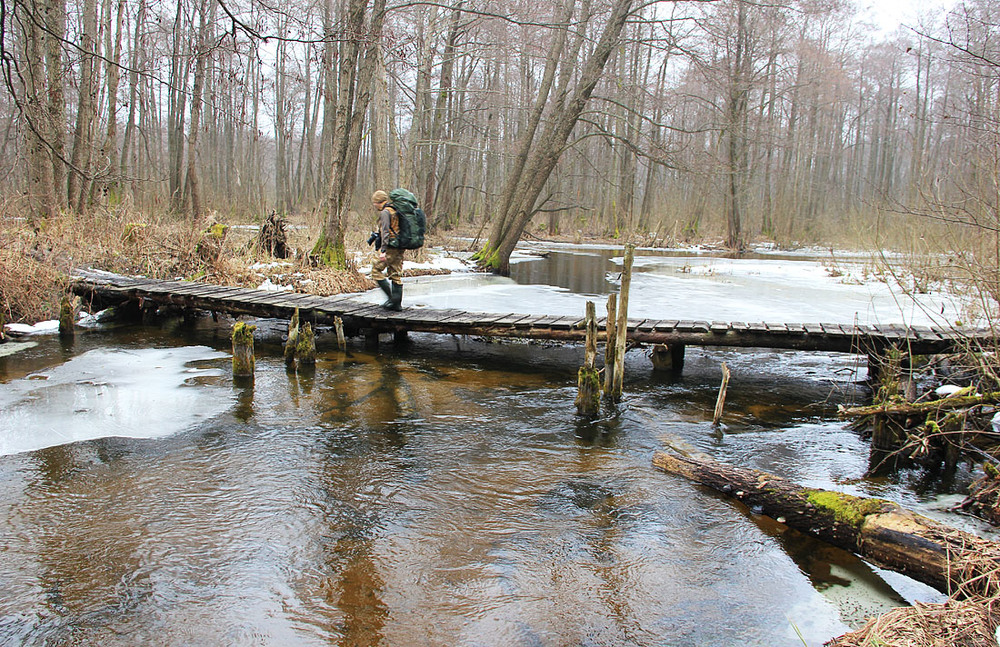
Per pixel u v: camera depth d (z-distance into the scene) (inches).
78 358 306.0
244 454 193.9
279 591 124.3
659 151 689.0
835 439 227.5
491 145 1301.7
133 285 411.2
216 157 1656.0
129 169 1063.6
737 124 711.7
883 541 133.4
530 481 182.2
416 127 881.5
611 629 116.3
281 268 552.4
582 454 204.8
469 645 110.3
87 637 109.0
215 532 145.9
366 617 117.3
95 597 120.3
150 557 134.6
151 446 197.9
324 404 248.4
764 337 296.5
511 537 149.4
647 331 303.4
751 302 517.3
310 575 130.3
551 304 480.4
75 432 207.3
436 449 205.0
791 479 191.0
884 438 195.6
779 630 117.0
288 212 1605.6
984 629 101.2
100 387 258.7
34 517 150.5
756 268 864.3
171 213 786.2
